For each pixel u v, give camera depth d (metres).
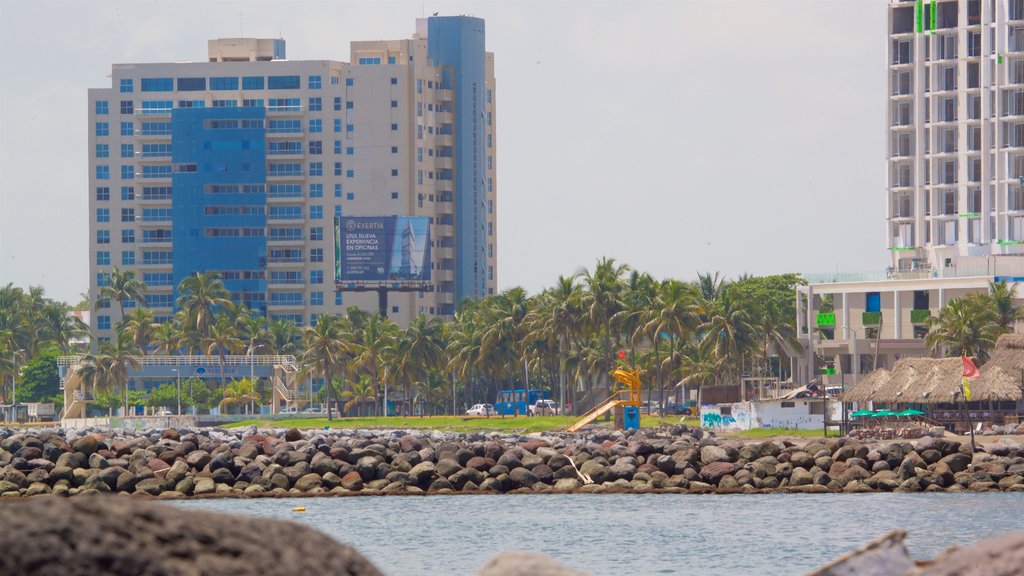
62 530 42.84
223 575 43.53
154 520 44.69
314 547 46.69
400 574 181.62
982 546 52.59
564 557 199.00
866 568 56.81
